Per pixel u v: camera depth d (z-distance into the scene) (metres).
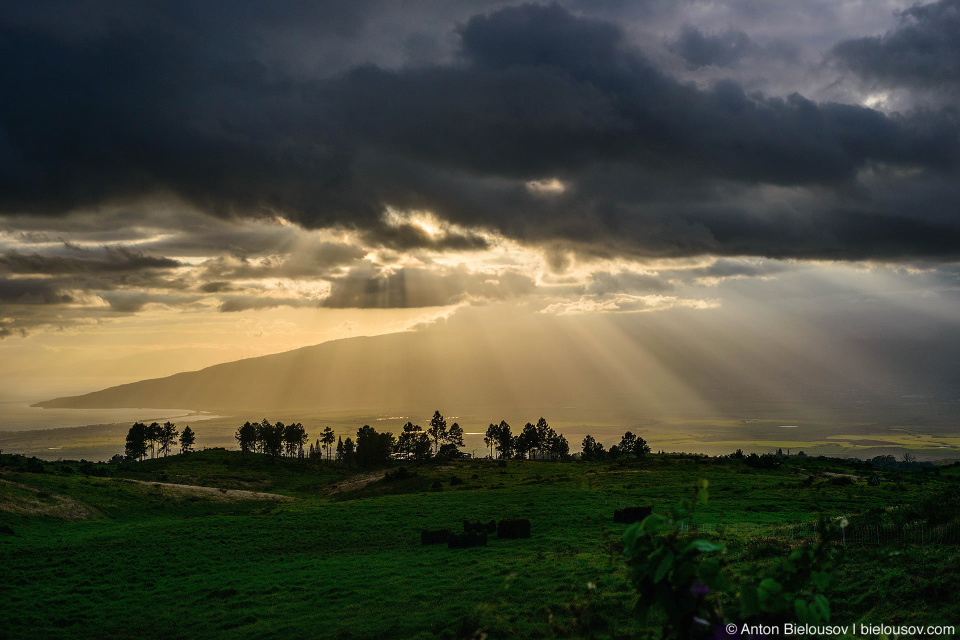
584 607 8.45
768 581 5.11
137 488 101.25
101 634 32.28
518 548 43.19
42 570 46.03
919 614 18.73
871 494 66.06
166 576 43.78
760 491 70.62
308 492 141.25
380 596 33.84
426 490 106.19
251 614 33.00
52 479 94.56
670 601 5.12
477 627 25.61
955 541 26.64
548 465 153.38
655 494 70.62
